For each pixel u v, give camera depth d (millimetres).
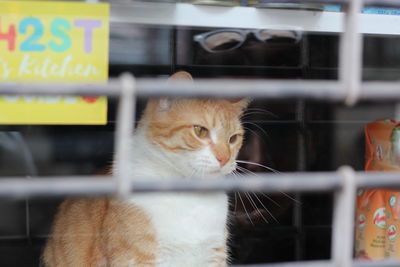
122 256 1080
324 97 587
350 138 1442
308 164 1433
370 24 971
